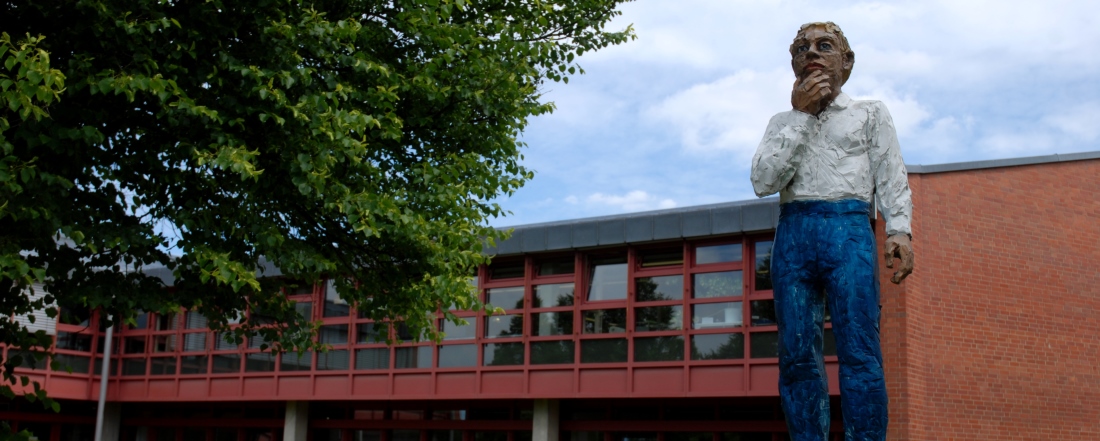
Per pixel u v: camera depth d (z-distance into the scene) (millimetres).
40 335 8844
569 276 18609
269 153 9055
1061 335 16375
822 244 5562
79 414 23812
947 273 15883
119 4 8047
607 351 17828
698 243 17516
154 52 8547
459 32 9844
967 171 16391
